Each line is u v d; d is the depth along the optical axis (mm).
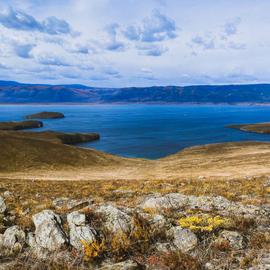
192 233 8609
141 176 49031
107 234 8578
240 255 7727
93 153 77562
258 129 187000
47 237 8367
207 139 149750
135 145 129125
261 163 55594
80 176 50281
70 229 8742
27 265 7406
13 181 34969
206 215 10344
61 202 16672
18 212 13375
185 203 12477
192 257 7484
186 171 53688
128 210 10922
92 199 17078
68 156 70500
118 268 6969
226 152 86062
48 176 50562
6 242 8578
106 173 55094
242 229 9312
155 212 10906
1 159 61406
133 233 8500
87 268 7215
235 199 15812
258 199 15398
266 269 6773
